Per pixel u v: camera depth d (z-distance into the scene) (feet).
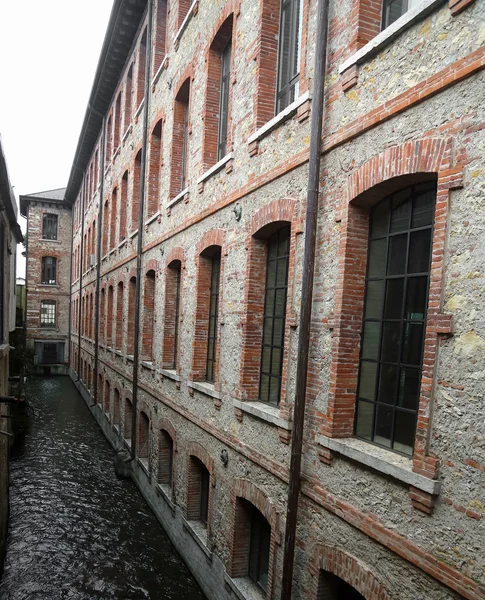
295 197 20.25
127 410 53.11
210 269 32.14
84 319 97.86
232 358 26.03
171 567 31.78
